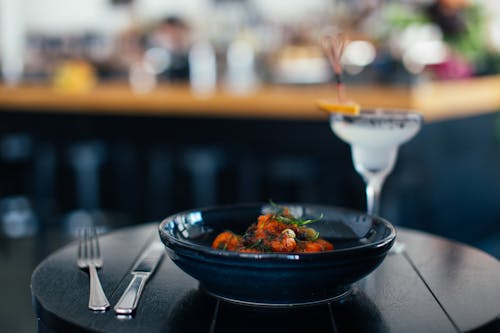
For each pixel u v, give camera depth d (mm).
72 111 4148
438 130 3445
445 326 901
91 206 4215
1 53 8750
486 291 1047
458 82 3480
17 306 2705
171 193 4051
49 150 4277
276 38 6965
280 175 3566
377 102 2938
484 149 4098
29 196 4371
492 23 3848
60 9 9359
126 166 4148
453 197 3768
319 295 978
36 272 1132
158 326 896
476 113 3859
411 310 962
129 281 1084
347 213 1172
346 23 5289
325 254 896
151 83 4227
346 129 1324
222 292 993
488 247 4141
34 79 4652
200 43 5719
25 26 9344
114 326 894
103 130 4148
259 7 7871
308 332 883
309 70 4977
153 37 6133
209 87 3848
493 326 926
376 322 915
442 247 1316
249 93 3434
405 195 3311
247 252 914
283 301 966
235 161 3789
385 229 1063
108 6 8547
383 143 1320
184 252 942
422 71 3322
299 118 3535
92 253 1246
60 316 927
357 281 1013
